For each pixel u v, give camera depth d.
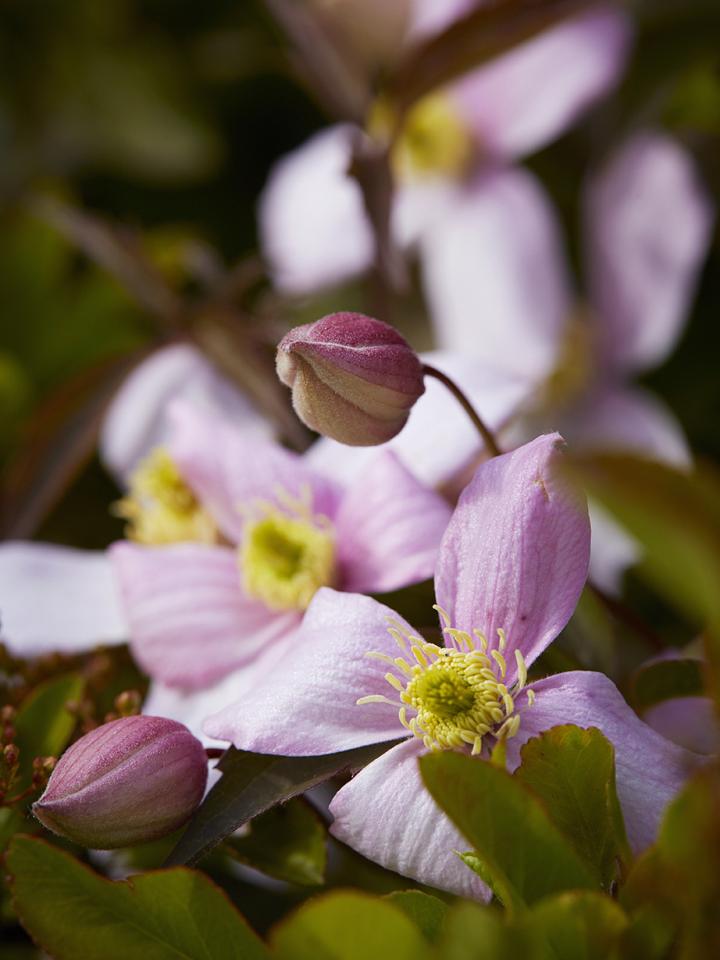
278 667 0.27
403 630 0.27
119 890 0.25
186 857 0.26
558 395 0.43
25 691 0.32
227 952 0.25
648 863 0.24
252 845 0.29
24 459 0.37
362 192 0.38
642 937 0.23
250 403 0.39
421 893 0.25
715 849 0.23
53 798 0.26
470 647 0.27
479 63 0.38
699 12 0.42
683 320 0.43
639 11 0.42
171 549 0.31
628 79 0.43
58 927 0.25
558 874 0.24
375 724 0.27
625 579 0.38
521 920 0.23
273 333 0.39
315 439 0.36
